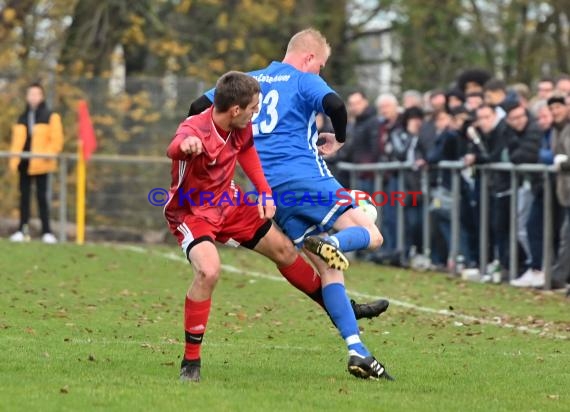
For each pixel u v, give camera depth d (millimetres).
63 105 51094
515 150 35156
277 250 19781
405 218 41562
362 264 42469
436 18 71938
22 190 45156
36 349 21328
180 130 18516
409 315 28281
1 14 59875
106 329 24734
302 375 19547
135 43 66625
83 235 46156
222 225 19172
